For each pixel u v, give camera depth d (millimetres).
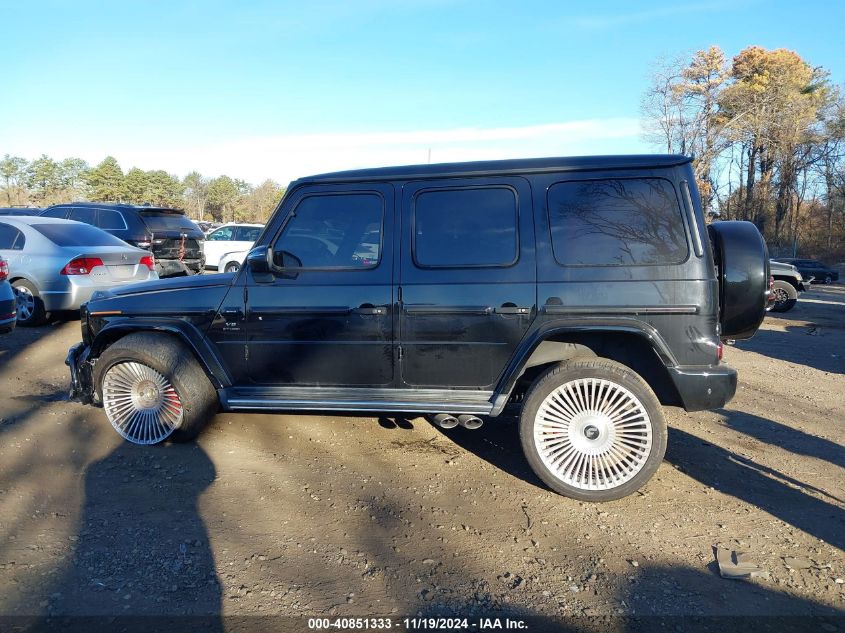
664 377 3992
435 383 4207
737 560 3195
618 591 2986
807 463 4598
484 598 2926
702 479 4297
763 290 3994
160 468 4320
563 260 3975
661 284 3850
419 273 4148
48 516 3619
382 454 4664
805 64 45344
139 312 4668
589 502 3945
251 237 18953
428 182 4207
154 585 2969
